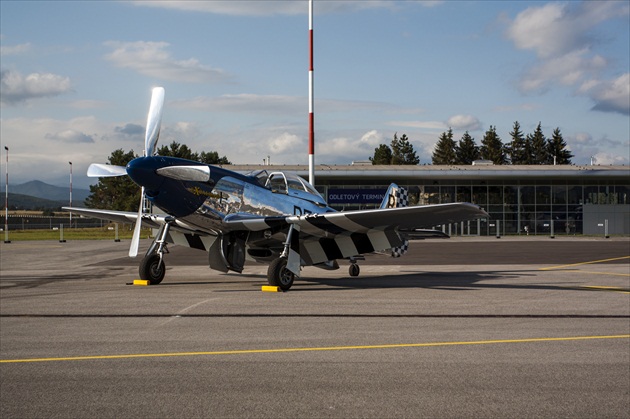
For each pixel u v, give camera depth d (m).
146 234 45.16
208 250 12.23
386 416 3.56
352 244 11.52
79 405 3.76
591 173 42.62
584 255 20.95
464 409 3.69
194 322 6.77
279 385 4.20
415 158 105.31
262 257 11.77
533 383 4.25
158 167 10.02
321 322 6.79
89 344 5.56
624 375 4.48
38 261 17.94
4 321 6.82
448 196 44.31
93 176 11.30
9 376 4.43
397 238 11.53
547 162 99.19
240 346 5.48
